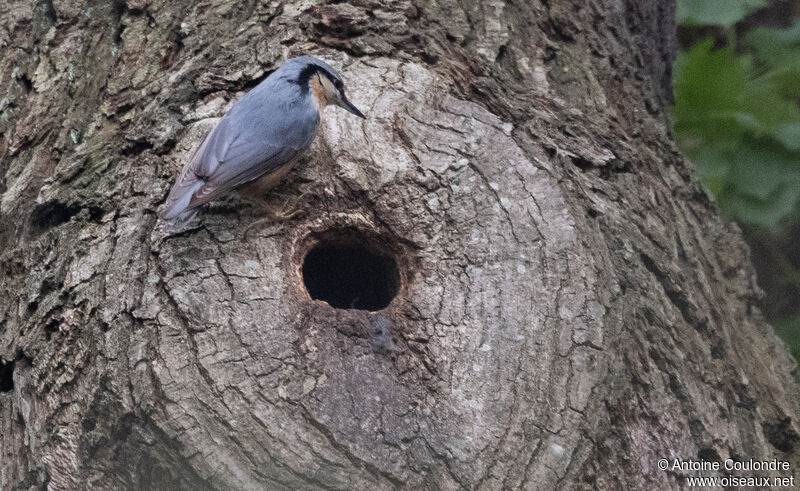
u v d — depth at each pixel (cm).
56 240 677
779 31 1059
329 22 763
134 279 630
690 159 968
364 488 571
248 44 763
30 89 802
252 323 612
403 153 693
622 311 656
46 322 644
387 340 621
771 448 706
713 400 675
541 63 813
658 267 704
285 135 663
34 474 620
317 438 578
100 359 606
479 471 585
